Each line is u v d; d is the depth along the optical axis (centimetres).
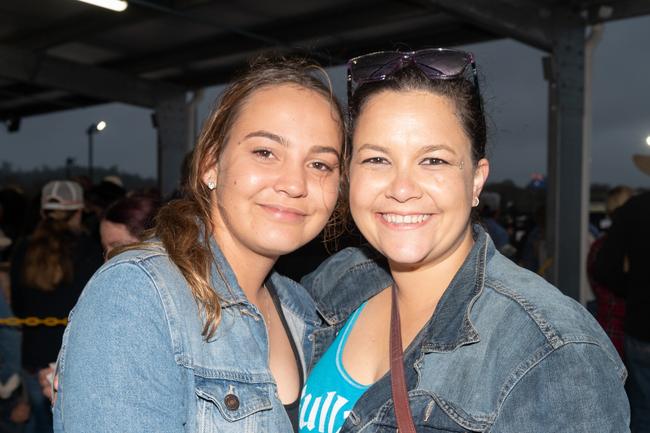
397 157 133
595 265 360
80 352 121
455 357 129
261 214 145
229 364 138
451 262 145
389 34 707
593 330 118
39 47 788
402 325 150
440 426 126
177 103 948
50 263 324
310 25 694
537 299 124
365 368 151
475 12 546
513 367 118
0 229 528
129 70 896
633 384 347
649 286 333
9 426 340
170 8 645
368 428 137
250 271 157
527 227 927
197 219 149
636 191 544
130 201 281
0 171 1911
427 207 133
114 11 684
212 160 151
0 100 1189
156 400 123
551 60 619
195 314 134
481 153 139
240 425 136
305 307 179
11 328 326
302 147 144
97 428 117
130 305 125
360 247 180
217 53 794
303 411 155
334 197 154
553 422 111
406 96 133
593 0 617
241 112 146
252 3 639
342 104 152
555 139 620
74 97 1095
